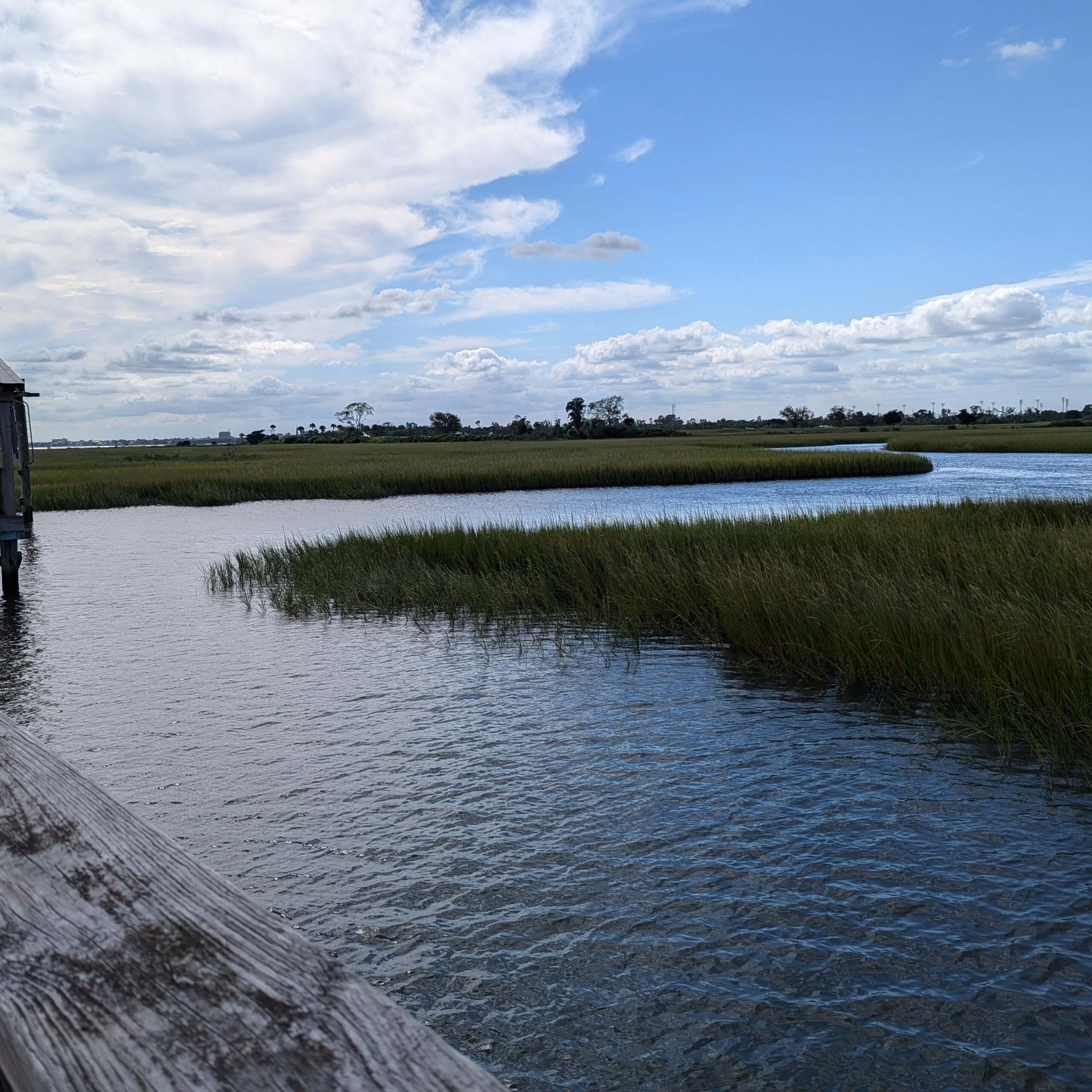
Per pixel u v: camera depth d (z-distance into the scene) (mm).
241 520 25906
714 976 3660
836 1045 3244
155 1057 759
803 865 4539
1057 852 4598
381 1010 802
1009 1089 3012
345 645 9922
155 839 1164
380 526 23484
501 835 4957
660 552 12219
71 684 8430
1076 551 9570
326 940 3957
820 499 29047
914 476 39562
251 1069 733
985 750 6098
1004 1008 3406
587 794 5508
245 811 5352
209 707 7582
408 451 77125
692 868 4539
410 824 5129
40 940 947
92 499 31516
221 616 11844
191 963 896
